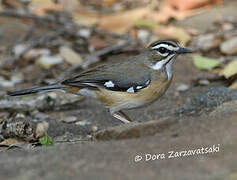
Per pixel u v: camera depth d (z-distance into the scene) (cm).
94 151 792
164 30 1823
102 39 1833
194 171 689
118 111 1184
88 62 1644
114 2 2219
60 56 1706
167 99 1354
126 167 715
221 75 1445
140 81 1097
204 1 2025
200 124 886
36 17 1911
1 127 1090
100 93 1122
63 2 2127
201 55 1692
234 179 658
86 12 2058
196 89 1409
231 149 761
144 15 1952
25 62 1683
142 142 827
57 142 1038
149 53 1132
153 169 704
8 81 1545
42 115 1273
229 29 1848
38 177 697
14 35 1834
